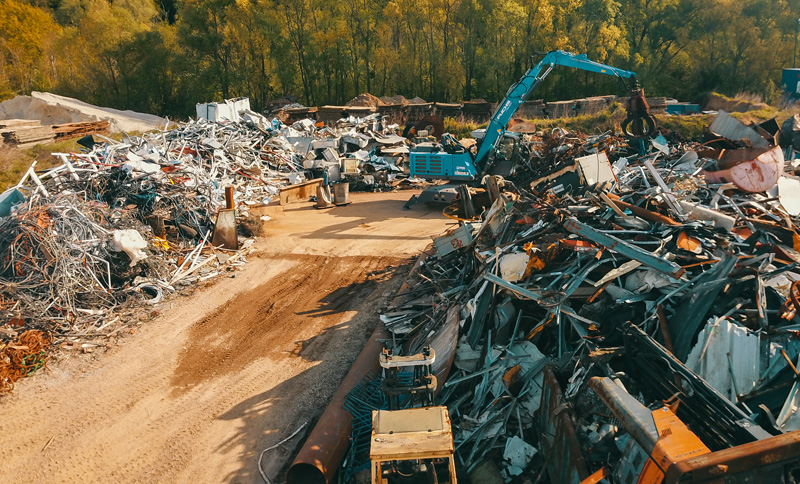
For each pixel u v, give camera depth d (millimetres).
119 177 18125
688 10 52438
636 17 54156
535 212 11953
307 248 18156
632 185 13914
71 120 41125
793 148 23484
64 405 10117
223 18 49562
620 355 7309
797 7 49562
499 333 9398
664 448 4930
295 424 9406
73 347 11977
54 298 13125
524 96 21422
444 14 49000
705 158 15922
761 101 46500
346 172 27484
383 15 49344
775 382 6859
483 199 17391
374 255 17297
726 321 7543
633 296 8836
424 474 6840
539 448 7578
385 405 8938
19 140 33469
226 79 50469
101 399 10273
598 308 8922
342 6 48812
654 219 10523
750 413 6395
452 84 50312
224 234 17750
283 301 14258
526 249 10328
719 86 52312
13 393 10484
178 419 9648
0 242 13961
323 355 11547
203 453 8805
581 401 6699
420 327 11102
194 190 19562
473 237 12719
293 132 32906
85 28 51156
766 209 12328
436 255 14008
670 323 8156
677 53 54344
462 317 10164
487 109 43875
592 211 11250
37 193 15992
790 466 4805
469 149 24078
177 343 12234
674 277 8688
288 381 10664
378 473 6449
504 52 48969
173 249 17016
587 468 6004
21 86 51375
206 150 25562
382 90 52000
